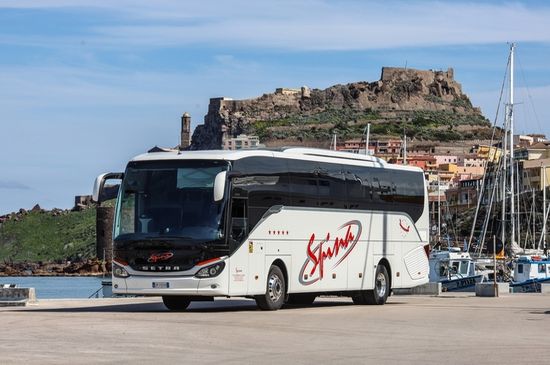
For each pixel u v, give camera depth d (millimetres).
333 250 38156
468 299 47094
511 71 114938
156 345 21297
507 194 126750
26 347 20703
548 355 20062
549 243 157750
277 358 19188
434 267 84562
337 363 18516
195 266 32250
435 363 18625
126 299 43719
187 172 32938
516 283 81188
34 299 39031
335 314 32438
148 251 32594
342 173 38938
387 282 41719
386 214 41625
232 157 33156
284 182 35531
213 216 32500
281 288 35312
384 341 22875
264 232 34375
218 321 28281
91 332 24172
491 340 23359
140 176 33281
